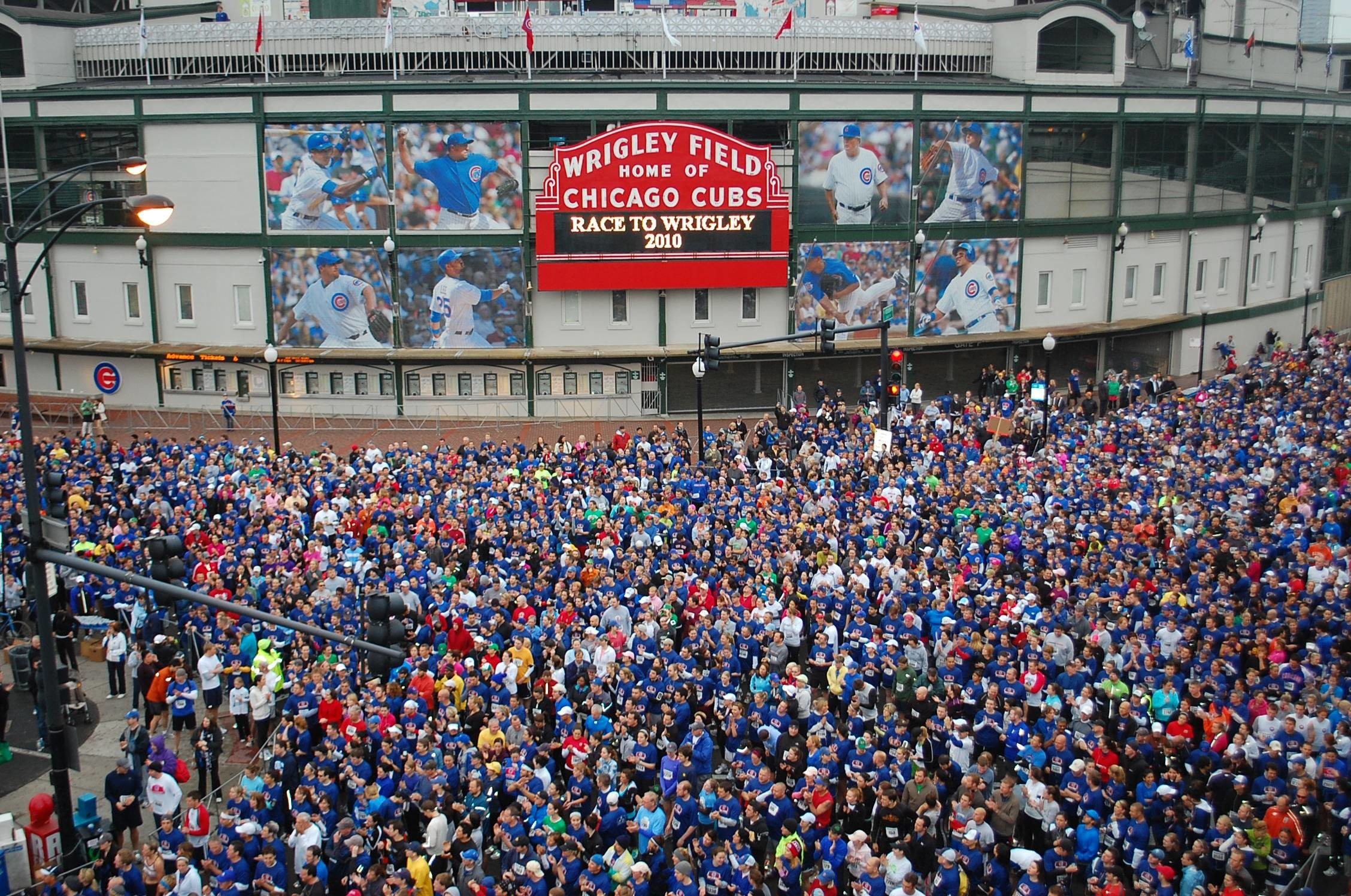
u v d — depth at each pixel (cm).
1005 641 2480
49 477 2291
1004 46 6206
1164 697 2245
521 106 5459
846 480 3638
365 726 2219
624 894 1647
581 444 4375
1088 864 1894
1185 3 8181
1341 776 1995
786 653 2516
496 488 3678
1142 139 6353
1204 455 3916
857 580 2800
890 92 5672
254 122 5512
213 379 5812
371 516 3441
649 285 5578
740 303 5759
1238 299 7075
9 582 3131
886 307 4928
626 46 5988
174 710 2517
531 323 5662
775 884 2002
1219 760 2106
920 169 5778
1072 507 3403
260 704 2536
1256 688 2280
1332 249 8056
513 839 1811
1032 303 6175
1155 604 2705
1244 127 6831
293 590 2761
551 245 5469
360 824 2027
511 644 2570
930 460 3981
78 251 5869
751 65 6119
